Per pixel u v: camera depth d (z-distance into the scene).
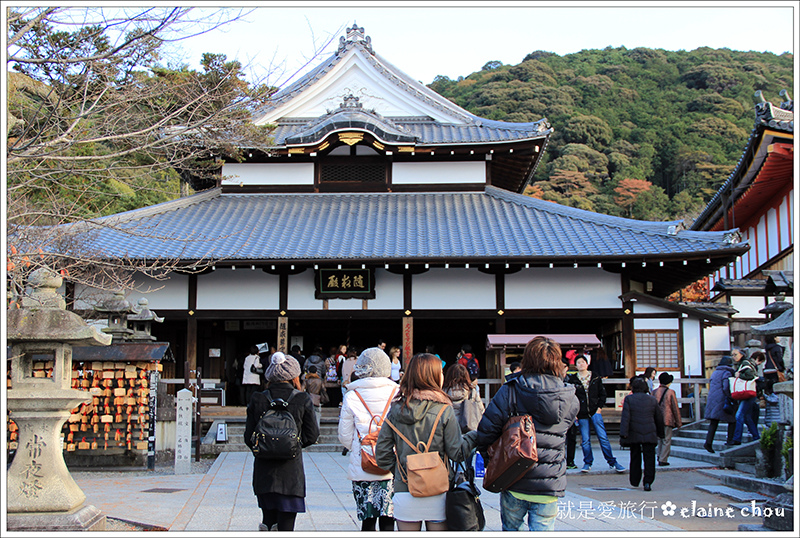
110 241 19.33
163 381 12.63
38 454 5.96
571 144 72.62
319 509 8.02
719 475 10.63
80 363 12.12
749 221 27.67
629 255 18.38
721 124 74.38
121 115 9.23
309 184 23.39
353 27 25.38
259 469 5.54
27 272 8.77
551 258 18.52
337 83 25.23
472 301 19.98
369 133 21.89
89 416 12.02
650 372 13.52
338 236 20.14
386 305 20.02
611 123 77.12
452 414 4.81
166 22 7.97
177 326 22.92
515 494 4.82
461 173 23.47
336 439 16.20
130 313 13.58
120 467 11.81
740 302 24.84
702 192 67.31
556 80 83.88
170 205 22.03
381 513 5.34
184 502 8.22
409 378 4.87
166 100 9.98
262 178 23.47
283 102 24.86
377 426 5.34
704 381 17.38
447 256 18.53
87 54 8.45
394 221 21.25
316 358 17.56
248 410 5.71
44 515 5.73
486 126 24.55
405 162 23.55
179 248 19.03
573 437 12.52
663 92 82.06
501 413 4.86
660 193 66.12
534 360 5.00
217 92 9.91
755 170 21.55
